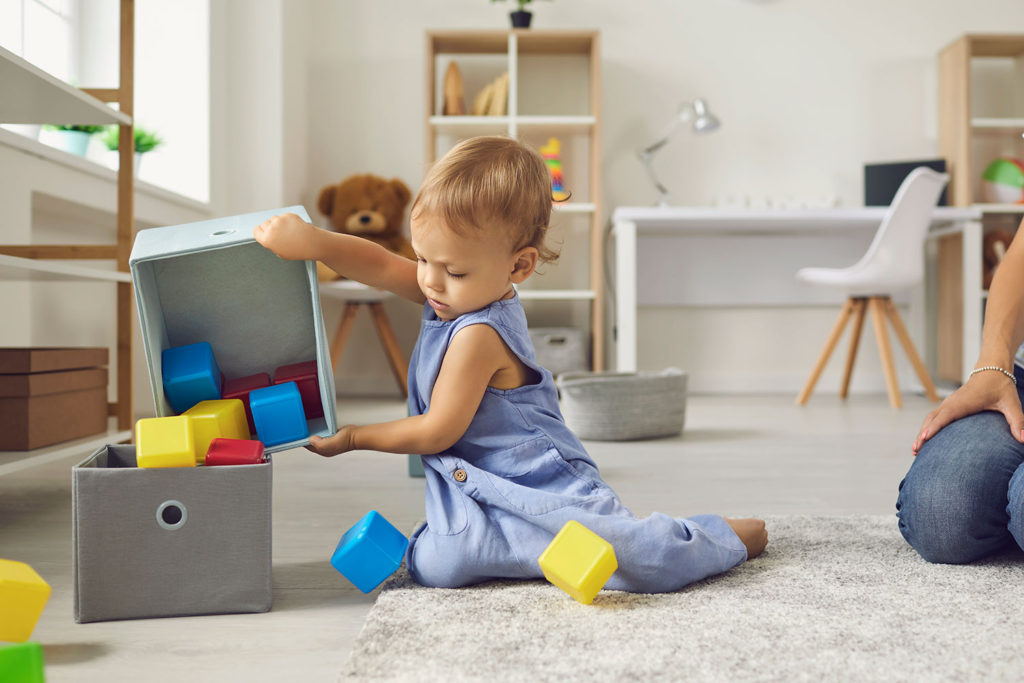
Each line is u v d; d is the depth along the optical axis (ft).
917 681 2.04
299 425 2.97
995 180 11.31
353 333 11.76
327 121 11.78
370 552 2.80
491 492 2.90
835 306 12.03
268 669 2.26
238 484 2.68
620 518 2.85
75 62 9.16
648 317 12.09
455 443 3.05
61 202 6.75
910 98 11.93
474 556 2.83
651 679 2.05
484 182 2.76
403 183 11.21
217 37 10.06
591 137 11.65
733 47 11.94
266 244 2.87
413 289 3.29
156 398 2.88
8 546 3.51
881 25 11.92
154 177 9.64
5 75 4.15
